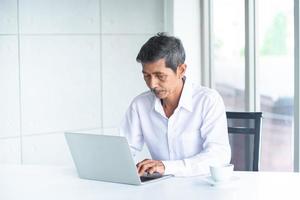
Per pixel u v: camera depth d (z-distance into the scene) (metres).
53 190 2.35
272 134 4.41
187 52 5.11
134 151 2.91
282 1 4.19
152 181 2.44
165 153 2.83
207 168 2.54
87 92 4.75
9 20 4.34
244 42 4.64
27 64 4.43
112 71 4.88
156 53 2.45
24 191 2.35
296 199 2.12
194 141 2.74
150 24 5.04
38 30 4.47
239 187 2.33
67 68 4.63
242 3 4.65
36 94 4.50
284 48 4.19
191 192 2.25
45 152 4.57
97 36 4.77
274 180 2.45
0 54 4.30
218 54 5.03
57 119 4.61
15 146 4.43
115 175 2.44
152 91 2.65
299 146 4.04
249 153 3.03
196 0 5.11
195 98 2.73
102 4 4.78
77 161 2.55
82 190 2.34
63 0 4.57
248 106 4.62
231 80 4.86
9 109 4.38
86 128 4.78
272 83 4.36
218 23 5.00
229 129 3.06
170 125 2.75
